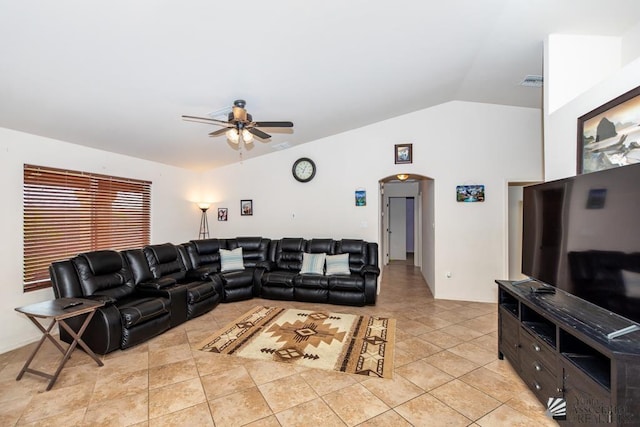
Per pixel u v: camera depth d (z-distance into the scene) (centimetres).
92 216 398
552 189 224
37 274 331
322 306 441
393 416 199
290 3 198
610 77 193
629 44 249
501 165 456
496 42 279
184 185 571
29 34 187
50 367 267
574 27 251
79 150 380
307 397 220
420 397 220
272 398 219
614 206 165
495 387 232
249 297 476
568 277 204
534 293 237
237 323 373
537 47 288
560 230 214
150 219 496
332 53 270
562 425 180
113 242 429
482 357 280
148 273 391
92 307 262
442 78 363
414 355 284
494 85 386
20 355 291
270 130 464
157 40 213
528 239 261
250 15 203
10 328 305
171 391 229
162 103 310
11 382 243
